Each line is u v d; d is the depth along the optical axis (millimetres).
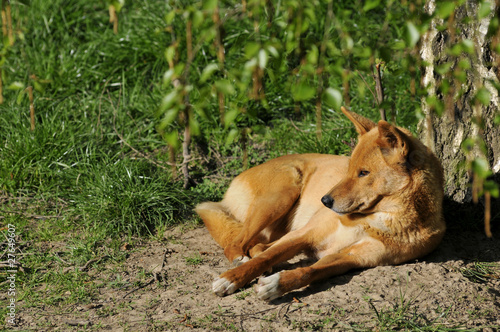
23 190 11375
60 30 15391
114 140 13000
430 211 8141
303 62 6402
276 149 12742
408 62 6098
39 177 11625
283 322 6914
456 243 9336
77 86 14062
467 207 9883
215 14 5691
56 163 11766
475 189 5512
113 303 7703
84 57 14492
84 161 11867
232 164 12609
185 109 5801
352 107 13195
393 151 7891
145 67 14602
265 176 9914
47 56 14562
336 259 8086
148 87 14156
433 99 5648
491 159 9602
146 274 8570
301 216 9594
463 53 8336
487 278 8148
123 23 15672
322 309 7129
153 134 13086
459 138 9672
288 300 7484
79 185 11422
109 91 14312
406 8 7227
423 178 7953
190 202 11219
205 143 13141
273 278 7441
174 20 14367
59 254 9312
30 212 10781
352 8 14500
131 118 13359
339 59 6152
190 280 8352
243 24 14531
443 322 6816
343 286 7672
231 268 8570
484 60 9000
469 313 6992
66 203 11039
